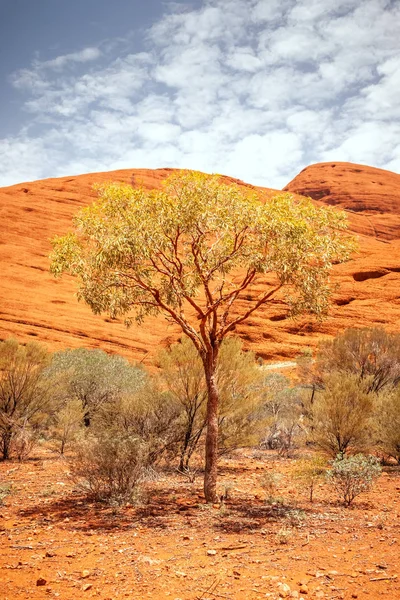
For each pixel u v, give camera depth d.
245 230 8.84
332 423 11.63
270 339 34.22
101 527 6.59
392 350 18.34
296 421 14.35
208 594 4.43
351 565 5.17
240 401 11.59
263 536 6.27
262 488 9.38
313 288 8.91
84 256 8.79
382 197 113.31
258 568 5.09
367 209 111.38
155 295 8.91
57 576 4.85
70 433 12.29
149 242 8.18
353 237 8.98
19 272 48.53
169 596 4.39
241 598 4.35
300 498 8.61
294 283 8.95
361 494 8.90
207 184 8.79
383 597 4.35
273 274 39.75
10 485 9.01
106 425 11.26
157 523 6.82
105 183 8.90
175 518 7.11
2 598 4.31
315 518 7.20
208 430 8.42
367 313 36.16
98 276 8.73
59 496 8.34
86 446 8.27
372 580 4.74
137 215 8.45
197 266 8.90
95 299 8.69
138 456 8.15
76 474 8.32
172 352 12.10
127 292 9.07
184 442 11.16
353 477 8.20
